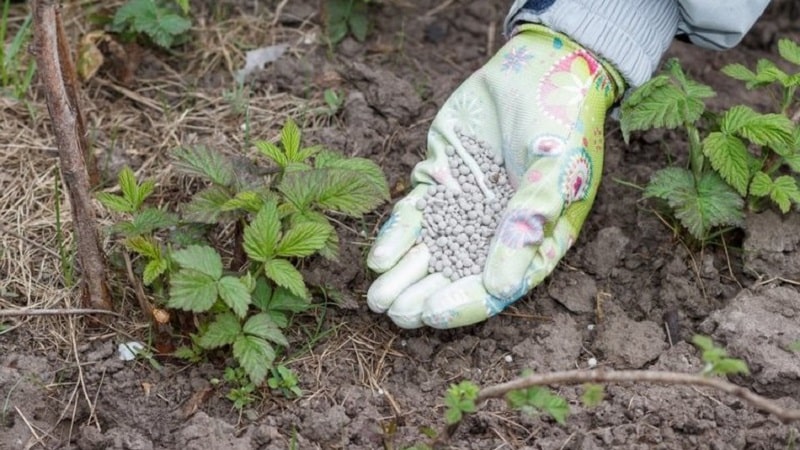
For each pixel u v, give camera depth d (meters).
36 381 1.14
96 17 1.34
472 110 1.19
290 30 1.38
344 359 1.16
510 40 1.20
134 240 1.13
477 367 1.16
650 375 1.01
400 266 1.15
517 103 1.16
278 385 1.14
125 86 1.33
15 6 1.39
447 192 1.17
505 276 1.13
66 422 1.14
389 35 1.38
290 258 1.20
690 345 1.16
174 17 1.33
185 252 1.10
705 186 1.19
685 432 1.11
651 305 1.19
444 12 1.41
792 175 1.23
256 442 1.11
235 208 1.13
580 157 1.15
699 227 1.17
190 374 1.15
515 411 1.13
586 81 1.17
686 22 1.21
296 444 1.11
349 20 1.37
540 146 1.14
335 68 1.35
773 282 1.19
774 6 1.40
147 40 1.36
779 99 1.33
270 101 1.33
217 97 1.33
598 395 1.01
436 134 1.19
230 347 1.15
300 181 1.14
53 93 1.09
